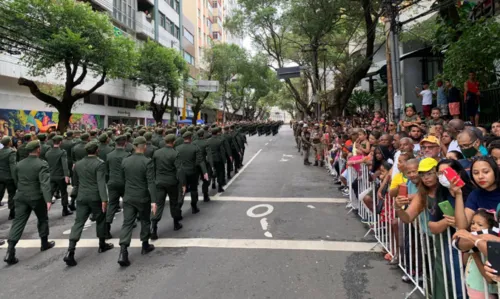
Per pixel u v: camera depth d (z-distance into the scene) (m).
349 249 5.41
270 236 6.09
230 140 12.55
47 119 20.91
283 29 26.67
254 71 36.41
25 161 5.64
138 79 26.20
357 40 26.45
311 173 13.08
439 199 3.39
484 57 8.02
